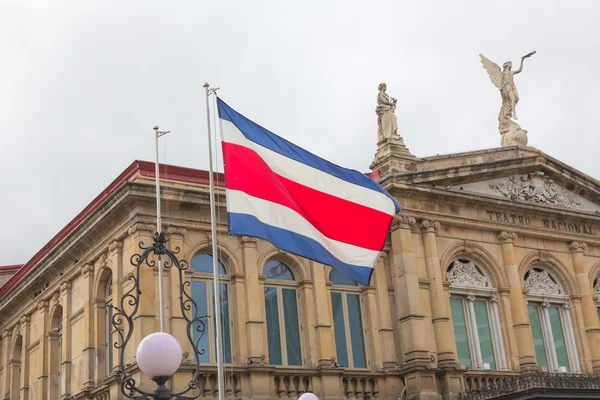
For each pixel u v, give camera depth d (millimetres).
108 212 28156
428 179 31609
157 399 11922
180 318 26734
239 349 27516
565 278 35031
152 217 27469
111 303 28781
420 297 30297
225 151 18797
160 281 22938
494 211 33500
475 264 32938
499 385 28047
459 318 31938
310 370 28141
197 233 28297
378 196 20562
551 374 28766
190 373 26125
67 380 30453
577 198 37031
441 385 29484
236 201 18344
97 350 28766
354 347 29938
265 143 19484
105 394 27500
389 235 31234
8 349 37219
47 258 32688
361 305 30672
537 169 35438
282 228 18766
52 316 33062
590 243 36188
